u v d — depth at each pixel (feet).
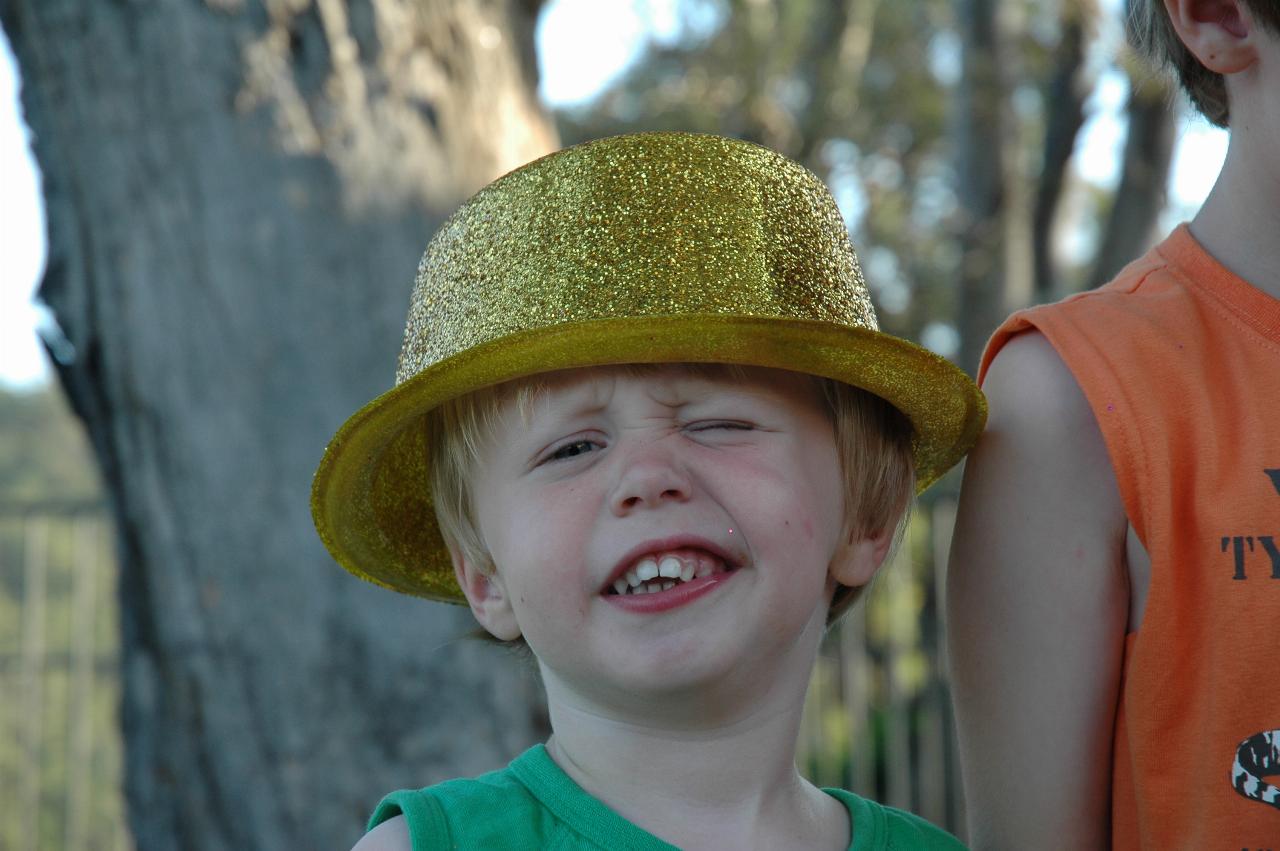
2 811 22.29
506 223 5.03
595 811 4.82
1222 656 4.57
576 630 4.77
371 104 10.78
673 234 4.87
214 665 10.34
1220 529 4.62
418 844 4.70
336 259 10.58
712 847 4.82
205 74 10.57
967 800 5.33
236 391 10.47
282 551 10.39
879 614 21.72
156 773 10.52
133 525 10.67
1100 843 5.01
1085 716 4.95
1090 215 40.24
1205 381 4.82
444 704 10.35
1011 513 5.14
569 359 4.70
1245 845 4.50
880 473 5.47
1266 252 4.94
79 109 10.73
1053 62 30.53
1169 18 5.12
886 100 38.93
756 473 4.84
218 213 10.53
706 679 4.66
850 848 5.10
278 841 10.15
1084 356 4.98
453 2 11.23
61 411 63.62
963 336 29.25
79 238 10.76
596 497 4.77
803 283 5.06
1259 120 4.83
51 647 24.04
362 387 10.50
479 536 5.31
